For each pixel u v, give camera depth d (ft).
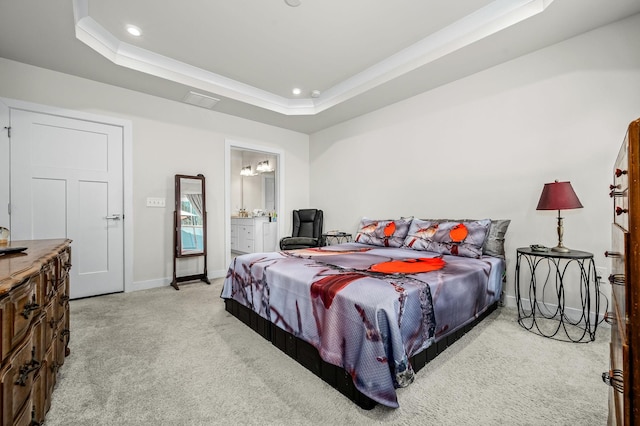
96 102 10.05
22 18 6.80
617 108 7.05
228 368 5.38
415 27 8.11
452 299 5.81
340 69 10.50
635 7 6.54
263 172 23.03
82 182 9.86
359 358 4.25
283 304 6.00
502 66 9.00
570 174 7.75
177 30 8.13
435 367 5.28
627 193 2.35
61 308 5.06
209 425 3.92
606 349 5.97
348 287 4.95
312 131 16.51
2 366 2.48
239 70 10.53
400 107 12.03
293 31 8.21
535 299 7.71
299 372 5.26
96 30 7.98
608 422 3.31
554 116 8.01
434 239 9.04
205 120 12.77
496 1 7.20
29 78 8.87
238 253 20.49
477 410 4.17
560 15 6.80
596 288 6.99
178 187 11.59
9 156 8.57
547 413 4.10
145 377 5.07
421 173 11.32
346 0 6.98
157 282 11.36
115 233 10.50
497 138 9.15
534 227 8.39
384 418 4.02
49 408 4.11
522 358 5.61
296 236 15.42
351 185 14.43
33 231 8.96
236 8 7.22
